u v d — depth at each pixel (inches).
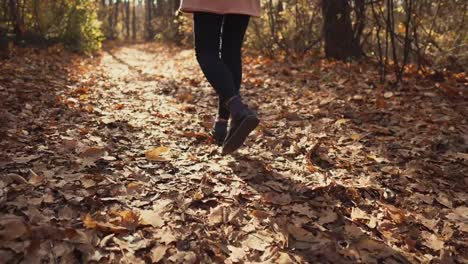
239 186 89.3
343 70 258.8
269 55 343.3
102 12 1152.8
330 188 90.0
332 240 70.9
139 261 60.6
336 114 156.5
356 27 296.2
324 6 313.3
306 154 111.8
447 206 87.5
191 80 239.5
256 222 75.0
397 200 89.8
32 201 72.9
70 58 398.3
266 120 150.3
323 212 80.8
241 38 102.0
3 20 364.8
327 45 316.2
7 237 60.6
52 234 62.7
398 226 78.3
